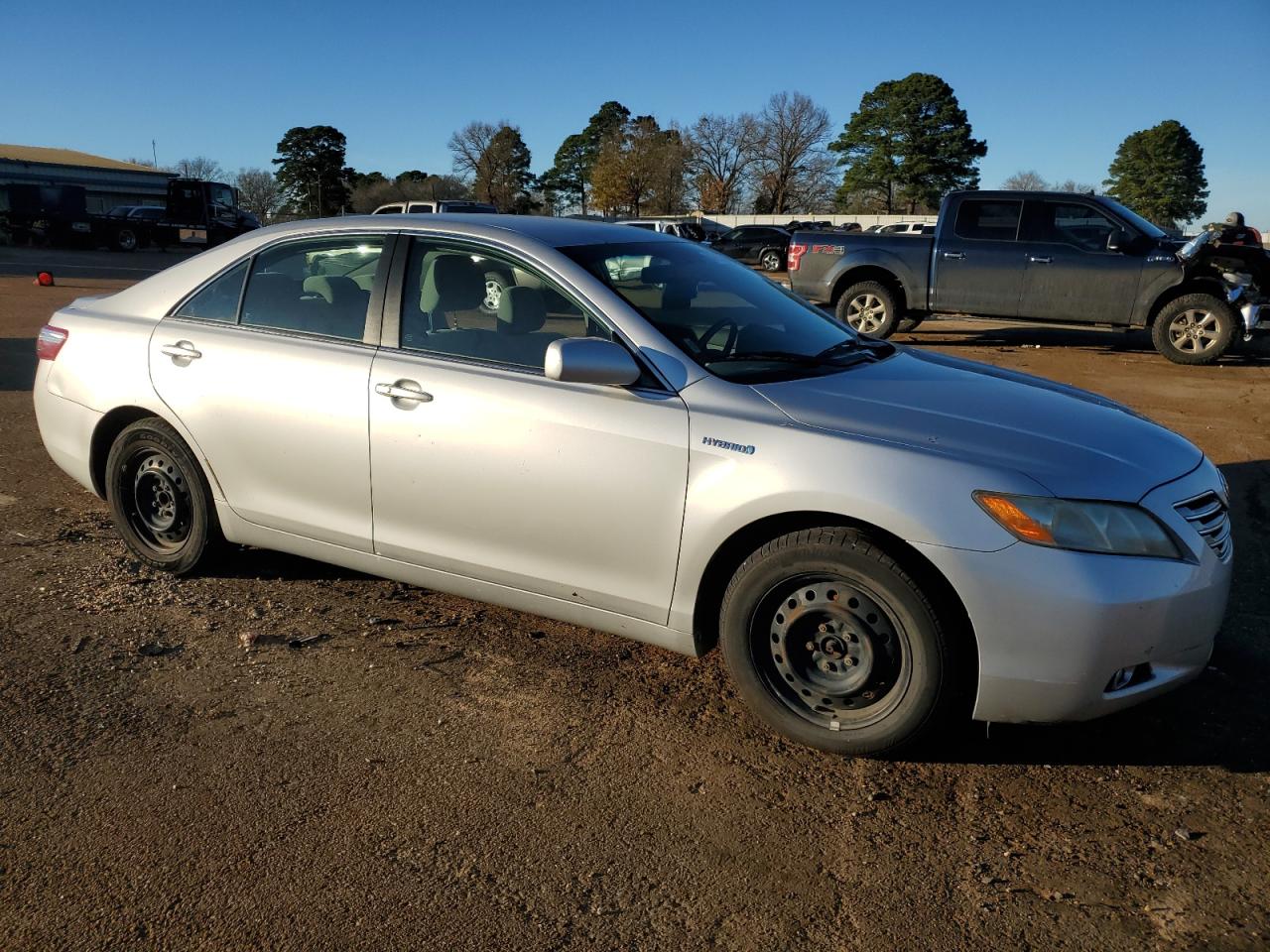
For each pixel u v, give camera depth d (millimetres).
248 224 38531
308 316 3893
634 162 76500
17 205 34969
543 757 3023
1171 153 85875
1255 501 5844
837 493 2814
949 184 79250
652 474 3094
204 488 4160
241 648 3713
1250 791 2873
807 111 74000
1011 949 2250
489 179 83312
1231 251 11141
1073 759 3043
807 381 3217
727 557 3135
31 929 2279
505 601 3559
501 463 3346
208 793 2803
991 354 12227
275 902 2375
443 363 3520
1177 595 2758
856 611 2904
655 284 3561
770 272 36688
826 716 3023
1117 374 10672
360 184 90000
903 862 2555
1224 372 10883
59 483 5785
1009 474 2750
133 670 3521
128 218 35969
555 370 3039
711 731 3184
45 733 3098
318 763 2969
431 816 2719
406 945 2244
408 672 3551
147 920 2312
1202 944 2264
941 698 2818
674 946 2254
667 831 2668
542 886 2449
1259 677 3590
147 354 4184
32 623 3879
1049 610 2670
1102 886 2463
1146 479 2867
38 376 4664
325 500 3811
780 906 2385
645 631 3273
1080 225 11656
